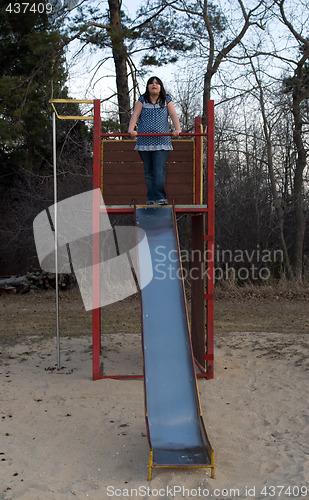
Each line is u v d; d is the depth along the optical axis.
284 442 4.72
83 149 18.11
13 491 3.80
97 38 16.12
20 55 18.70
